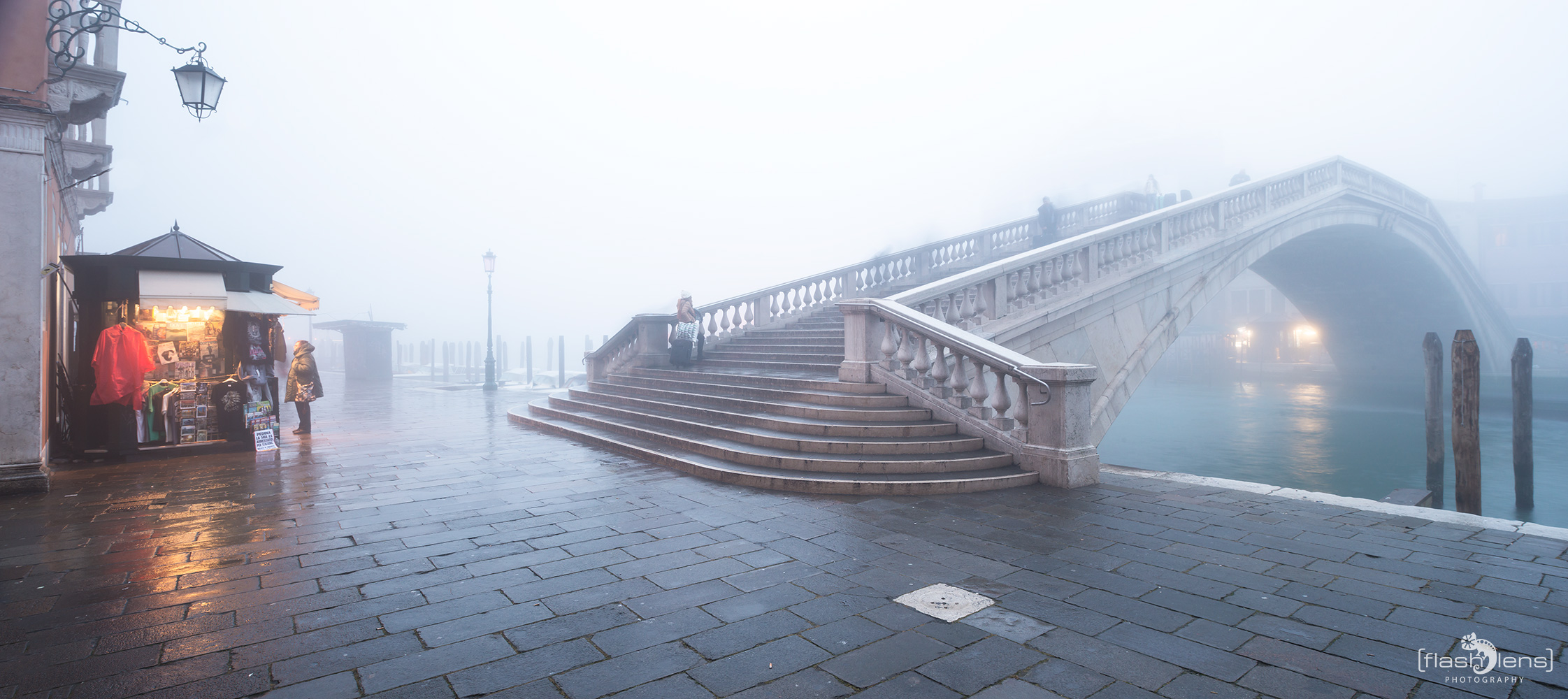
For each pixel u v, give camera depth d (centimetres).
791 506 633
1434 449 1582
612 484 739
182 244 993
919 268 1895
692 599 401
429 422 1377
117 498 683
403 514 607
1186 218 1524
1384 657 322
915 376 916
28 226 713
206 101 794
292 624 368
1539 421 2794
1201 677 304
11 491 696
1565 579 426
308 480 771
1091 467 727
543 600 400
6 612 384
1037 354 1145
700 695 290
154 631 357
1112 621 365
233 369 1000
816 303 1691
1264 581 426
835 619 371
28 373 711
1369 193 2428
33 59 718
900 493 678
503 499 667
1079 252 1248
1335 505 627
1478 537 518
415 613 381
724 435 896
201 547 510
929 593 409
